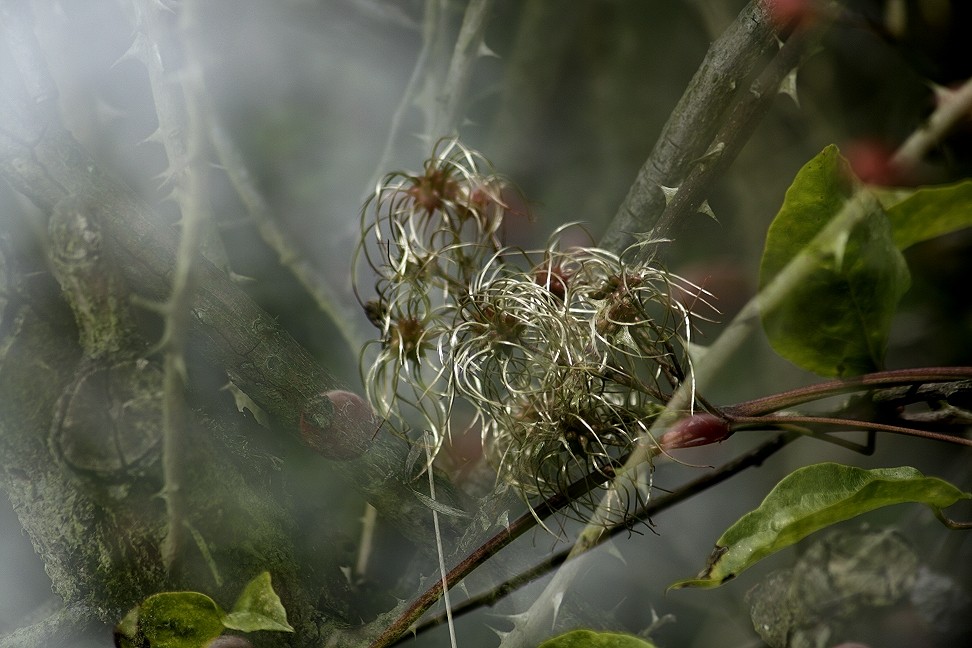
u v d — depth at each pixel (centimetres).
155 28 48
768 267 47
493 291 46
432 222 47
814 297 47
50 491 45
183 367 44
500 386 48
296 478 48
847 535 50
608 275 46
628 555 52
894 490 45
